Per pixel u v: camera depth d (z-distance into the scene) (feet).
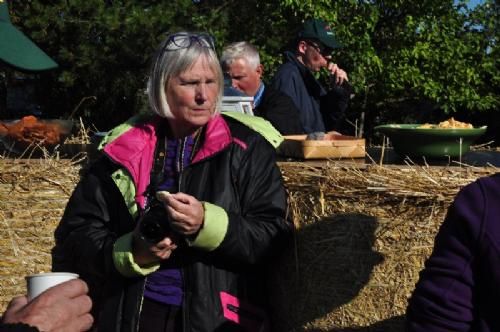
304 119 13.70
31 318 4.32
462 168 7.60
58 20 28.19
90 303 4.59
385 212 7.72
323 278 8.07
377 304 7.84
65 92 32.04
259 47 31.55
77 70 29.43
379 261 7.79
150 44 28.78
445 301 5.19
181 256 7.49
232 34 32.14
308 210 8.13
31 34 28.37
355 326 7.95
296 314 8.29
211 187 7.68
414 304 5.38
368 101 34.83
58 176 9.34
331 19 30.37
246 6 32.78
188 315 7.32
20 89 34.30
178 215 7.08
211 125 7.89
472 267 5.20
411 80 32.40
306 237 8.14
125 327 7.43
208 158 7.73
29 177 9.27
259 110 13.23
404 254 7.68
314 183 8.04
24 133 9.84
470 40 34.37
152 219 7.20
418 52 32.35
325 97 14.53
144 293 7.50
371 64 31.60
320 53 14.11
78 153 9.86
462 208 5.25
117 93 30.81
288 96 13.14
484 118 37.40
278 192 7.87
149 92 7.98
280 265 8.37
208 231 7.21
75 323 4.44
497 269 5.06
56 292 4.50
